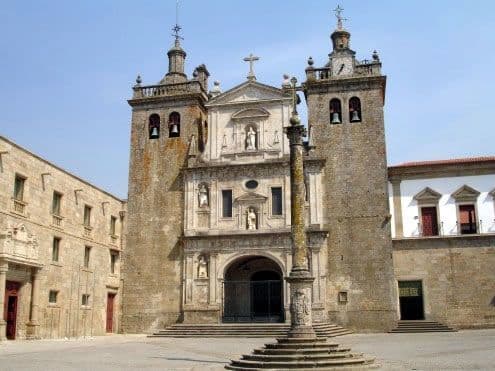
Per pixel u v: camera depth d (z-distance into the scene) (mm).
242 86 52906
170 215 52156
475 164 50781
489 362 22922
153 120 55000
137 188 53406
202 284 49625
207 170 51688
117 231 57219
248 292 51906
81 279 49062
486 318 46969
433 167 51281
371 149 49625
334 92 51438
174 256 51281
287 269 48406
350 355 22281
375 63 51281
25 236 40656
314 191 49188
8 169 39250
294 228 25750
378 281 46938
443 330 45625
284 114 51688
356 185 49125
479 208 50031
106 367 22859
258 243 49312
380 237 47719
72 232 47969
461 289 47875
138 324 50625
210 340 41312
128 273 51812
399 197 51781
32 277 41906
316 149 50500
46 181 44250
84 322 49062
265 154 51156
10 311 39812
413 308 48938
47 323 43375
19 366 23188
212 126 53125
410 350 29188
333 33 54938
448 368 21000
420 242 49344
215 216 50656
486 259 47906
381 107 50312
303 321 24422
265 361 22031
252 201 50219
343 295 47188
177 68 56844
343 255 47938
